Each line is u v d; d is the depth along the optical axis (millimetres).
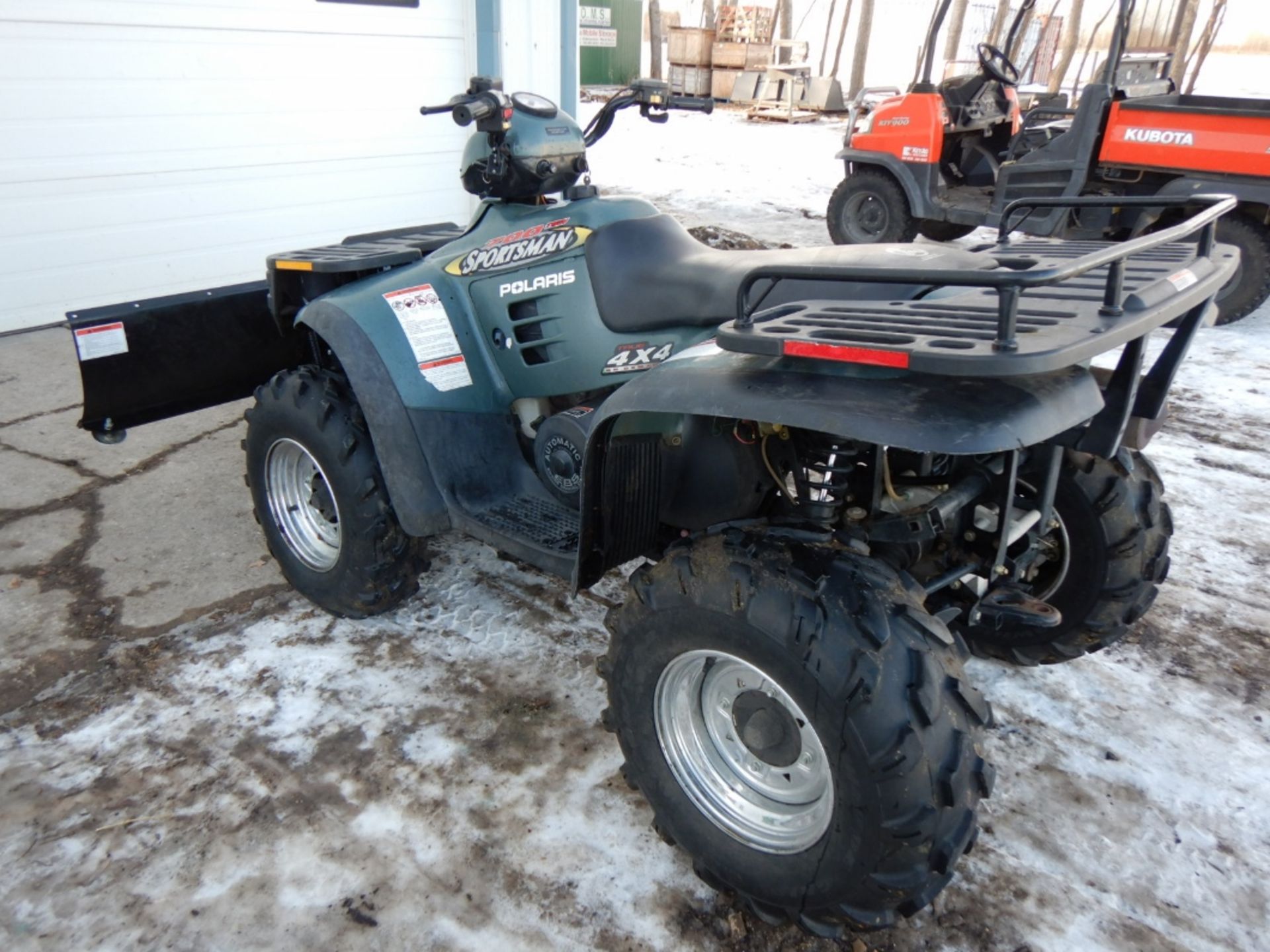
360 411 2609
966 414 1413
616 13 21000
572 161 2617
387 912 1843
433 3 6547
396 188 6812
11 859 1959
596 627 2801
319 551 2840
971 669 2627
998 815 2100
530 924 1823
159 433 4203
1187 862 1978
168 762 2236
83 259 5473
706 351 1841
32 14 4930
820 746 1598
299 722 2377
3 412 4336
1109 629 2354
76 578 3031
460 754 2271
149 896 1876
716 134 15086
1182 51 16969
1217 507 3561
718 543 1752
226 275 6098
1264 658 2672
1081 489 2266
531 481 2713
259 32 5781
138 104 5422
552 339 2479
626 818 2088
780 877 1711
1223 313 5820
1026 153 7168
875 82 23797
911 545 1949
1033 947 1784
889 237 7535
